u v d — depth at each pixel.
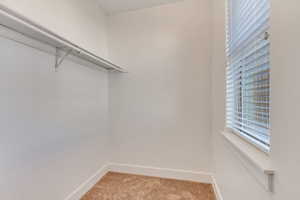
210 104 2.17
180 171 2.28
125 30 2.47
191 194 1.93
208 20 2.18
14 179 1.15
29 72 1.26
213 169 2.10
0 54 1.06
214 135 2.02
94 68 2.18
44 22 1.43
